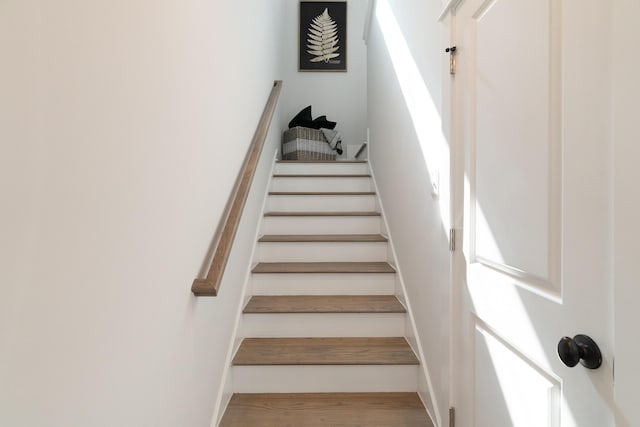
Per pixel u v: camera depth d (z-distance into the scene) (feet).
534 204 2.83
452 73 4.36
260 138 7.06
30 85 1.60
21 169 1.56
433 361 5.05
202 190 4.07
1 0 1.45
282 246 8.19
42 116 1.67
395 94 7.46
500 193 3.34
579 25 2.32
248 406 5.30
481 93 3.70
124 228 2.39
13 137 1.52
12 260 1.53
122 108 2.36
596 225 2.19
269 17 9.75
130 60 2.47
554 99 2.61
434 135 4.99
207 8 4.24
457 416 4.32
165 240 3.06
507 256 3.22
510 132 3.17
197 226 3.91
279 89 10.16
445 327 4.52
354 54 14.34
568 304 2.44
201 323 4.10
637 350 1.86
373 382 5.69
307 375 5.65
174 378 3.29
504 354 3.30
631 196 1.90
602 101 2.14
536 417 2.83
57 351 1.79
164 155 3.04
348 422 5.01
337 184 10.56
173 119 3.24
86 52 1.98
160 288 2.97
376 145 10.00
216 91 4.62
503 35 3.28
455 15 4.31
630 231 1.91
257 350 5.95
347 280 7.31
